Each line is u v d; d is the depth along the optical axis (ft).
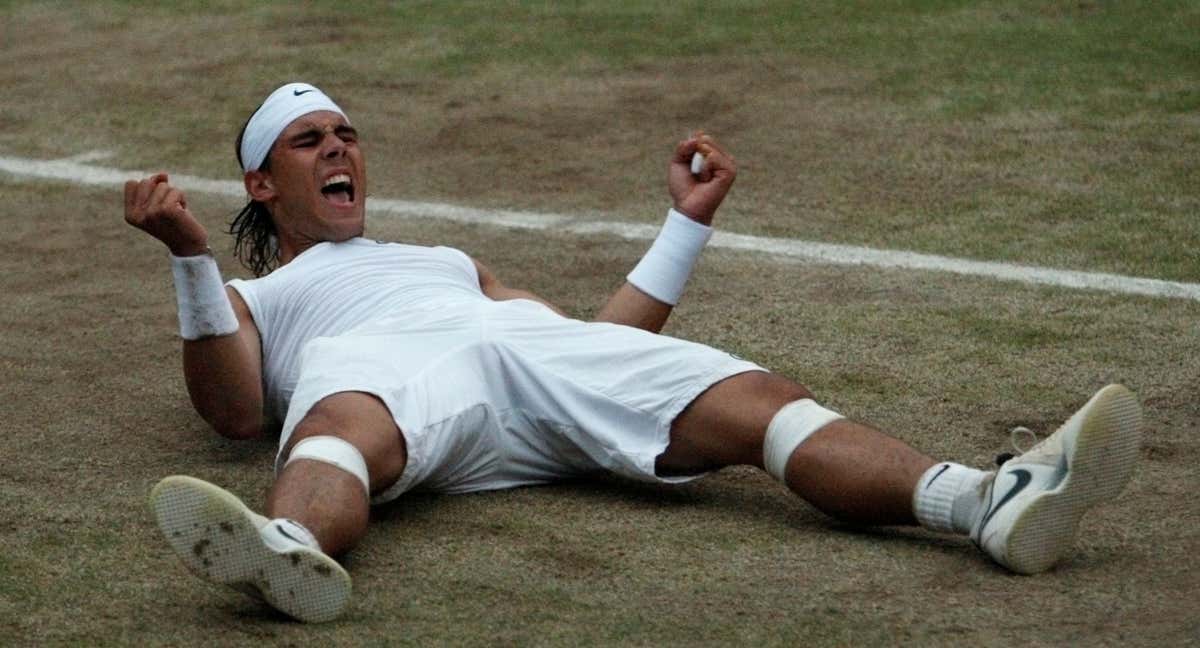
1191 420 51.26
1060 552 39.01
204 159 95.20
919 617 36.88
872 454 40.78
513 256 74.84
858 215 78.28
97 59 119.65
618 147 92.48
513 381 45.47
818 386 55.72
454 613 37.63
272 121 52.16
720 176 53.16
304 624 37.01
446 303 47.29
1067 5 115.03
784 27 115.44
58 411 54.90
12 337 63.72
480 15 124.77
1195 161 82.28
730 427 42.80
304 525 37.78
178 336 63.62
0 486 47.37
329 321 48.75
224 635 36.40
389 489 42.83
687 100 100.12
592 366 44.78
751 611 37.47
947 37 109.40
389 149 94.53
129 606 38.11
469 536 42.78
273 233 55.67
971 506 39.37
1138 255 69.87
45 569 40.55
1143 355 57.72
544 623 36.99
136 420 53.88
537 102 102.06
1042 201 78.28
